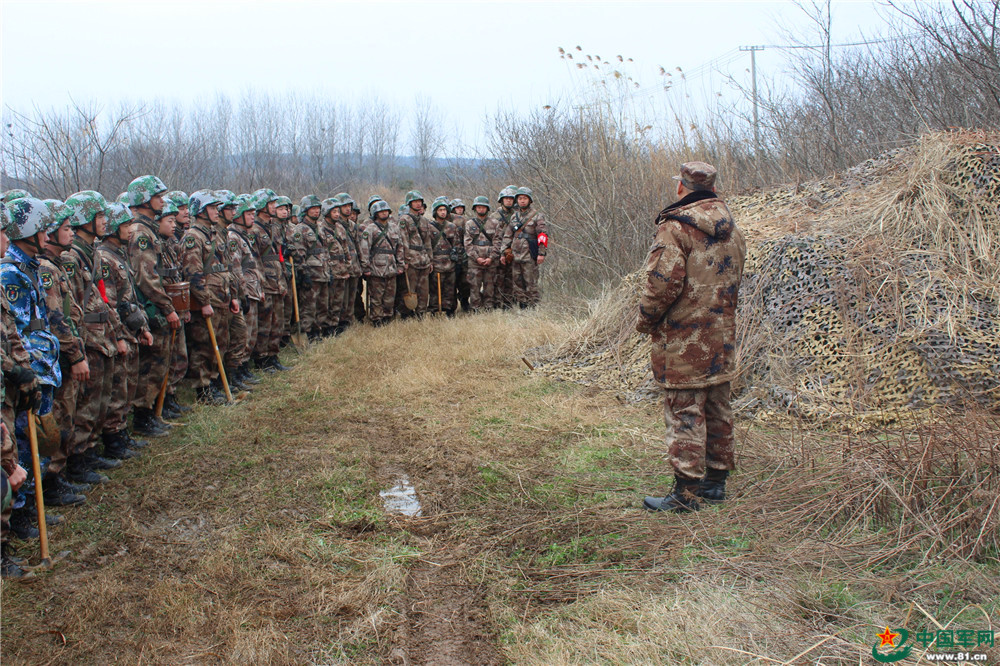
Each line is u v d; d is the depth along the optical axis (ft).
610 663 9.62
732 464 14.21
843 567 11.41
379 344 30.09
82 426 15.88
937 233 20.45
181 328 21.04
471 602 11.57
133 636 10.75
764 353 20.34
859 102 32.73
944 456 12.91
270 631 10.70
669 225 13.53
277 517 14.69
